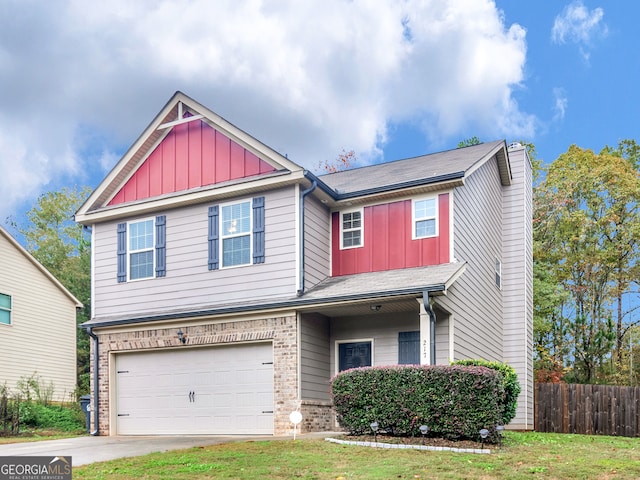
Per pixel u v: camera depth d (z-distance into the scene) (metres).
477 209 17.78
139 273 17.61
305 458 9.82
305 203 15.65
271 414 14.84
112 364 17.30
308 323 15.10
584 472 8.95
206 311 15.62
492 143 20.30
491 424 10.96
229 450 10.84
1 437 17.09
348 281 15.36
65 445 13.27
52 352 26.97
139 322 16.69
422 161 19.80
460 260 15.53
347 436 11.88
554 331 30.77
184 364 16.31
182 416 16.06
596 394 18.06
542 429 18.48
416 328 14.98
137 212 17.73
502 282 20.78
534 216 30.56
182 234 17.09
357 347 15.65
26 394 22.80
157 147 17.86
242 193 16.22
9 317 24.95
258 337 15.12
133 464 9.89
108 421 16.97
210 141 16.98
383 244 16.02
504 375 12.52
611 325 29.22
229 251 16.28
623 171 30.44
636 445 13.14
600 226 30.34
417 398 11.40
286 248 15.42
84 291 33.91
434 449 10.58
